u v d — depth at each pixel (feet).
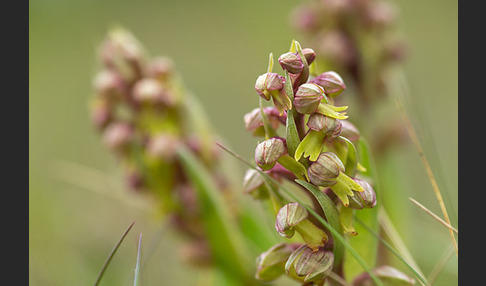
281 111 0.76
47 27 2.23
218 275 1.05
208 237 1.02
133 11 2.34
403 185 1.10
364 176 0.83
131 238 1.16
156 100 1.00
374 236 0.83
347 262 0.83
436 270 0.91
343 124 0.78
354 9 1.10
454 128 1.53
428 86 1.75
